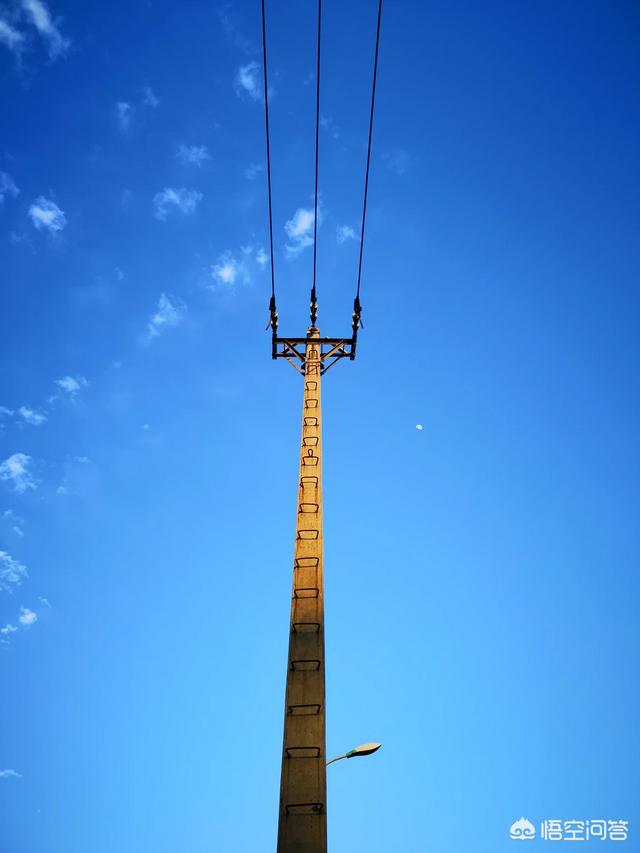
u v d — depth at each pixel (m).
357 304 27.33
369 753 16.55
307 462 20.69
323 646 16.47
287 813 14.05
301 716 15.31
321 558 18.14
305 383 24.30
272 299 27.16
